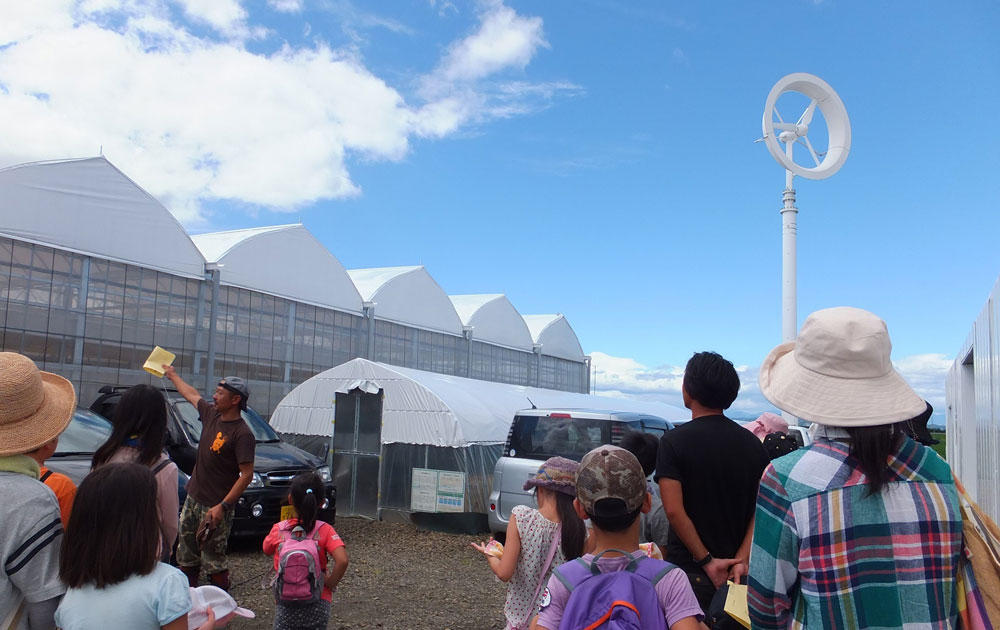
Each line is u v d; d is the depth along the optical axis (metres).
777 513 2.06
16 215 11.47
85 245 12.50
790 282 13.11
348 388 12.24
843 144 12.93
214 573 5.61
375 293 20.12
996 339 5.65
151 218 13.71
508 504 9.17
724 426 3.21
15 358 2.61
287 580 4.20
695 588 3.12
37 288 11.74
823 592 1.95
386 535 10.62
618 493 2.18
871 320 2.12
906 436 2.10
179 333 14.20
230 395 5.55
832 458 2.04
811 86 12.88
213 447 5.59
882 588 1.92
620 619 2.04
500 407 13.32
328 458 12.28
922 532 1.95
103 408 10.37
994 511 5.87
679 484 3.10
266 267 16.45
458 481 11.17
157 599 2.32
